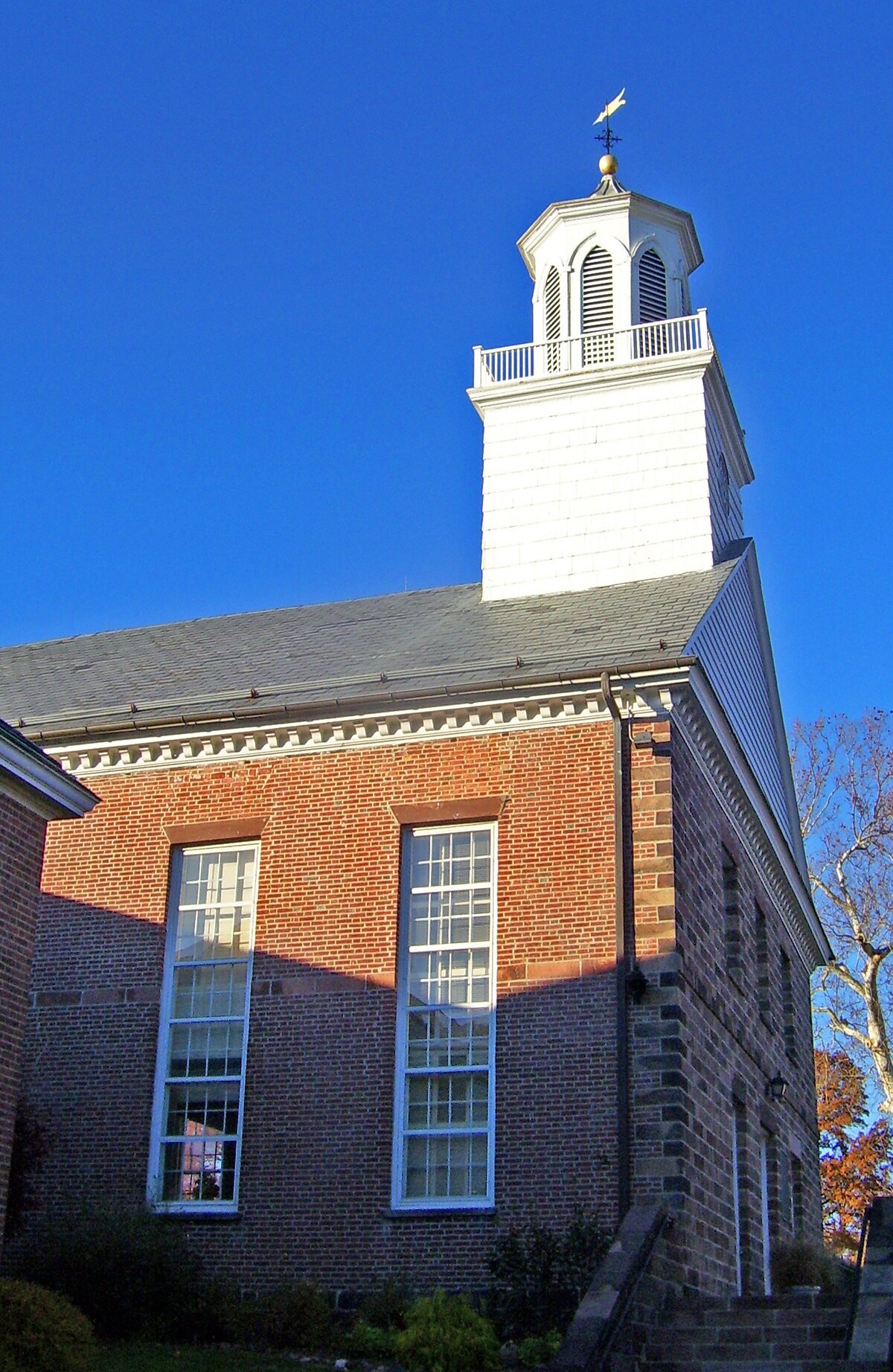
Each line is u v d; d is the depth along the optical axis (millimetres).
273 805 24266
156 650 31625
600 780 22500
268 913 23562
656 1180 19984
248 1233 21656
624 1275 17484
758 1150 25453
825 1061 44906
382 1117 21781
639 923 21391
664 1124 20219
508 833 22688
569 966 21531
